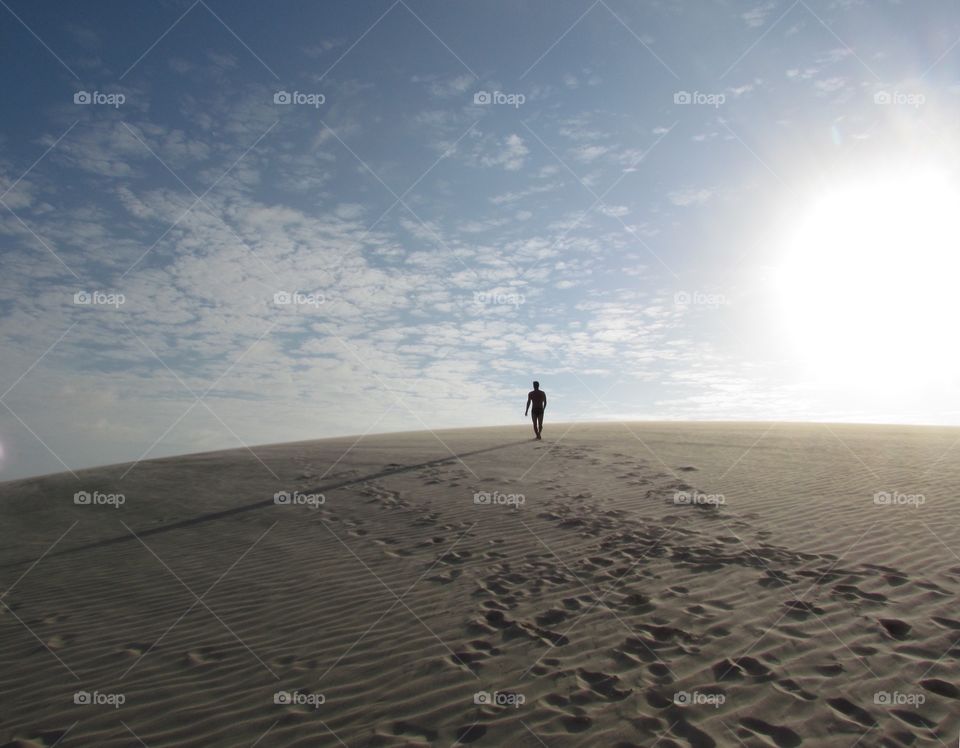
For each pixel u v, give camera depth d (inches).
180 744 170.4
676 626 235.1
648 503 434.0
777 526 361.7
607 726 173.5
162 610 273.3
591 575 294.5
